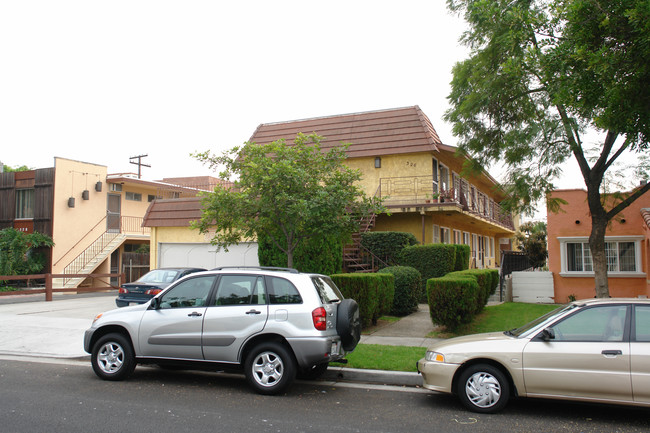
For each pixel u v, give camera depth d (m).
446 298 11.16
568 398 5.95
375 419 5.96
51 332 11.94
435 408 6.49
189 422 5.72
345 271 18.03
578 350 5.95
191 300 7.65
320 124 23.17
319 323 6.98
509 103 11.83
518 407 6.54
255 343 7.29
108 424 5.60
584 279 17.19
